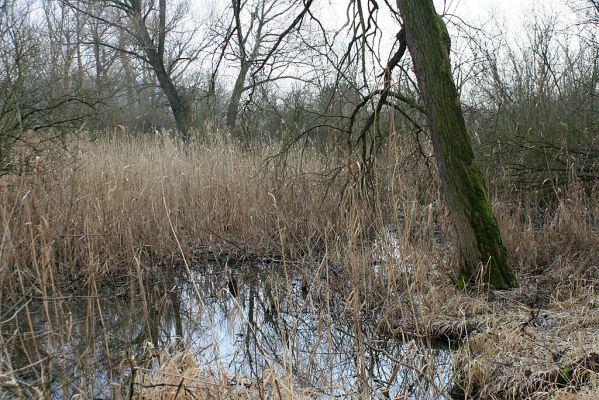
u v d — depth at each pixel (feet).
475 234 21.27
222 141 36.65
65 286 24.27
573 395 13.12
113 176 29.76
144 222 29.25
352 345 19.06
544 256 25.18
